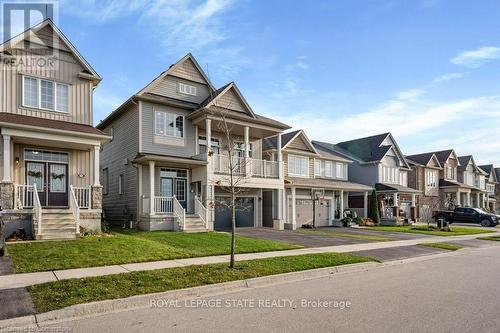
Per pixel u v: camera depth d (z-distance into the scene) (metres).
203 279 8.61
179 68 22.33
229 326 5.76
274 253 12.92
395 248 15.85
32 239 13.78
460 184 45.78
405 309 6.66
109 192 24.55
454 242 19.45
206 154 20.55
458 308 6.73
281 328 5.65
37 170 16.66
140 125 20.42
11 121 14.40
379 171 36.81
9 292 7.27
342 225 30.11
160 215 19.16
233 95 22.98
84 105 17.97
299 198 29.52
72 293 7.16
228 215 23.92
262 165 23.27
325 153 33.75
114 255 11.09
